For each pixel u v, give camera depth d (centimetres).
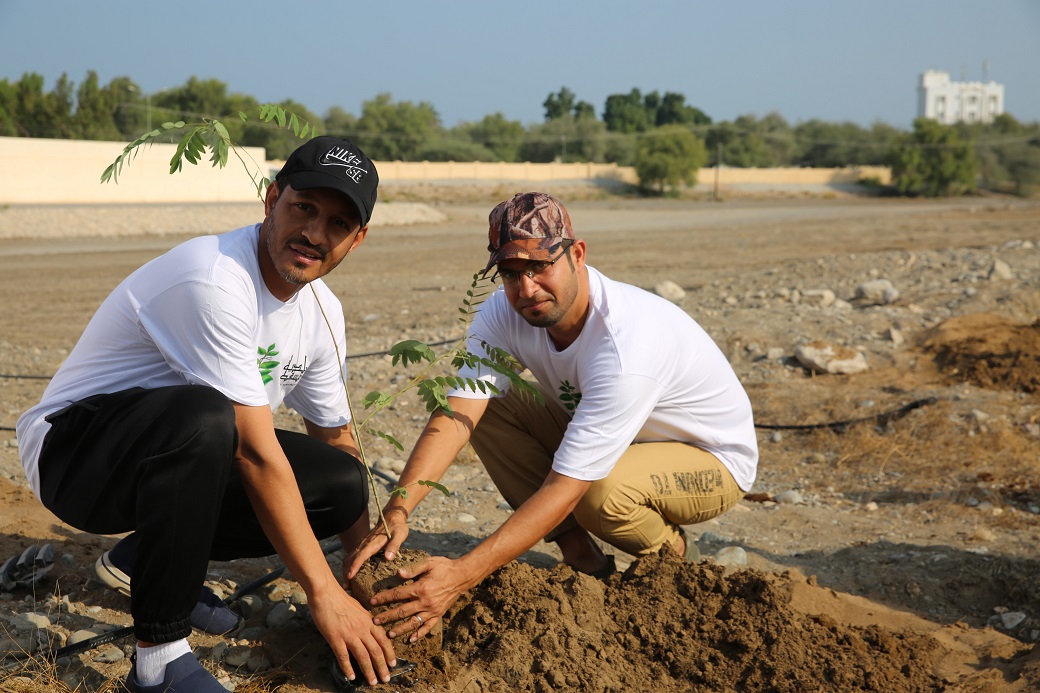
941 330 795
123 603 313
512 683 264
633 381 282
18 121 5275
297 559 248
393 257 1808
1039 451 549
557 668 267
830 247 2002
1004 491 491
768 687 269
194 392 234
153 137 248
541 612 280
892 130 8594
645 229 2702
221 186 3888
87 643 277
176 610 239
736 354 771
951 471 530
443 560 265
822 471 550
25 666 263
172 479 229
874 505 486
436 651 272
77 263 1683
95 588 321
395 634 259
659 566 312
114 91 5600
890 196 6162
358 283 1366
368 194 245
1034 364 682
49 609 302
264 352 266
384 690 257
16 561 329
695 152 5888
